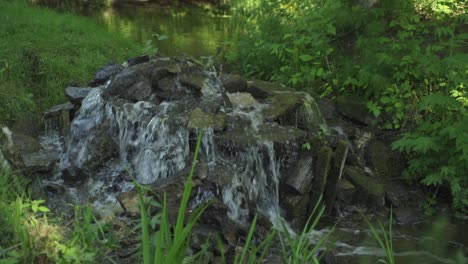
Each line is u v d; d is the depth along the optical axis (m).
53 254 4.19
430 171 6.20
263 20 8.23
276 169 5.95
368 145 6.48
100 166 6.13
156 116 6.04
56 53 7.52
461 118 6.12
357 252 5.37
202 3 15.83
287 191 5.90
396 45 6.82
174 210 5.20
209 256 4.84
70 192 5.82
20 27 8.29
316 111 6.54
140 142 6.09
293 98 6.47
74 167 6.02
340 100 6.89
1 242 4.29
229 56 8.38
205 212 5.23
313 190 5.91
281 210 5.89
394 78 6.88
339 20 7.66
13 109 6.62
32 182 5.80
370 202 6.02
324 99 6.96
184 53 8.96
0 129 6.13
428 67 6.50
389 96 6.81
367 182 6.06
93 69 7.47
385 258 5.29
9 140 5.99
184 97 6.37
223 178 5.56
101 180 6.02
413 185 6.35
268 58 7.75
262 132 6.02
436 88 6.66
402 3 7.57
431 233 5.70
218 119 5.97
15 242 4.30
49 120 6.66
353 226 5.77
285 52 7.63
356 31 7.53
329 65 7.38
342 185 5.98
